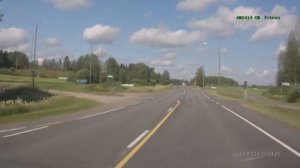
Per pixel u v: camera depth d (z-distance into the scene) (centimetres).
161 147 1347
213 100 5691
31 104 3053
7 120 2231
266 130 1938
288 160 1141
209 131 1859
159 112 3075
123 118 2484
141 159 1120
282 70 10194
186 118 2580
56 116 2569
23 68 17512
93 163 1054
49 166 1009
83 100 4375
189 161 1104
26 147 1302
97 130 1811
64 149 1271
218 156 1189
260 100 6919
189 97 6550
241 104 4775
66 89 6888
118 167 1007
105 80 11431
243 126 2128
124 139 1528
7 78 9531
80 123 2122
